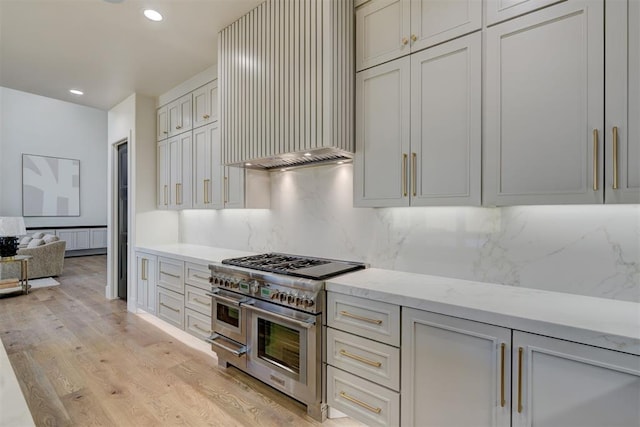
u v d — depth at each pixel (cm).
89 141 929
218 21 248
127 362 275
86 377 251
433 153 176
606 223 154
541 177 144
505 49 153
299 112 209
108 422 199
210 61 310
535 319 128
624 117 125
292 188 290
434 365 155
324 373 198
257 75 236
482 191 160
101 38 268
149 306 363
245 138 247
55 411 209
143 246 384
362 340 180
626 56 125
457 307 147
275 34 222
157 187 407
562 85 139
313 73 202
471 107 163
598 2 130
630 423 111
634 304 146
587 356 118
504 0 153
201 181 335
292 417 204
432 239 209
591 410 117
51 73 335
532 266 174
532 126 146
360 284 187
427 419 158
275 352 222
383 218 231
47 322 372
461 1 166
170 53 296
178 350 299
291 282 205
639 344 108
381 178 197
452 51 169
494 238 186
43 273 617
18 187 812
